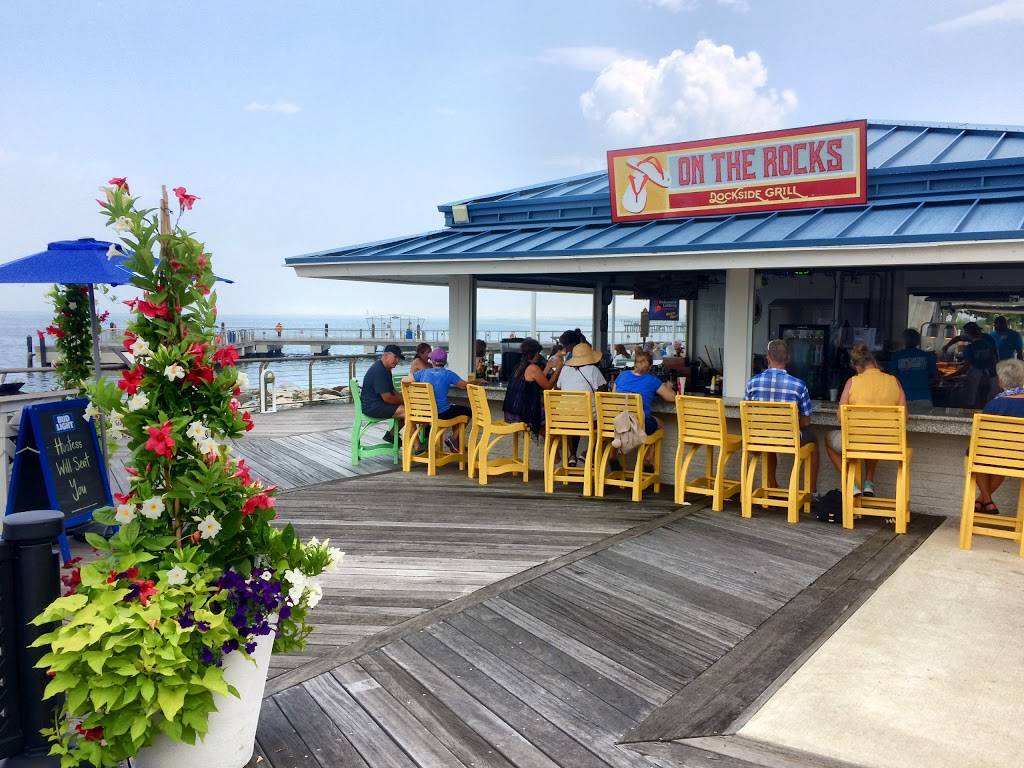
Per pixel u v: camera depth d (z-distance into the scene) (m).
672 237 7.26
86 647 2.33
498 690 3.31
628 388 6.91
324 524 5.99
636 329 11.77
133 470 2.72
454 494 7.04
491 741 2.91
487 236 9.34
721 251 6.52
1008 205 6.40
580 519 6.16
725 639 3.87
